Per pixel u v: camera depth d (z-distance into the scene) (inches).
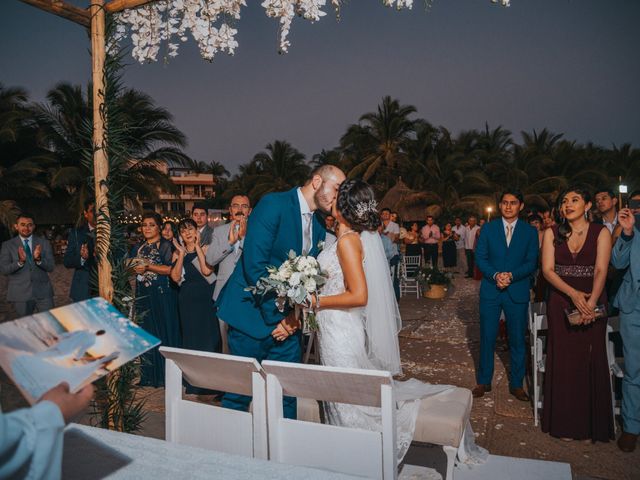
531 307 199.0
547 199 1407.5
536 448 142.3
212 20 119.1
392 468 78.7
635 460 134.4
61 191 1115.3
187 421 97.2
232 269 177.6
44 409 37.2
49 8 111.0
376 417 106.4
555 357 148.5
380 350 112.3
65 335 45.8
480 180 1364.4
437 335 280.8
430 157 1462.8
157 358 196.5
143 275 198.2
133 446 64.8
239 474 56.7
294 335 124.3
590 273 144.5
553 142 1603.1
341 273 109.1
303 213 119.0
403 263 433.1
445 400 110.7
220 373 92.0
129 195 128.2
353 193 106.0
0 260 225.3
